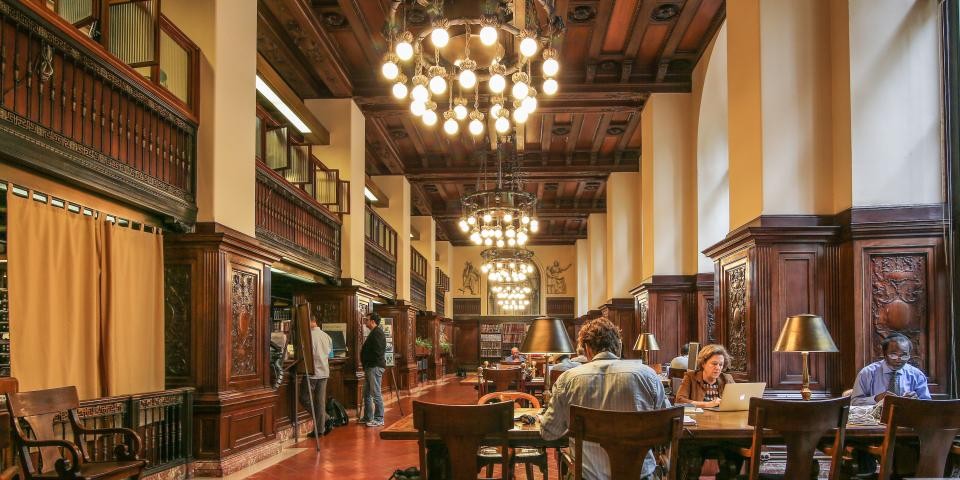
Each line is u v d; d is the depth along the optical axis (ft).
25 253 17.21
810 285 23.02
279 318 51.75
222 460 24.08
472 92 43.62
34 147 16.66
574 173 60.95
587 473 12.76
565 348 19.74
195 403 23.94
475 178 63.87
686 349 36.55
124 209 21.61
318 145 43.75
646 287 42.47
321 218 40.14
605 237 78.48
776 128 24.16
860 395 18.65
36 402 14.87
